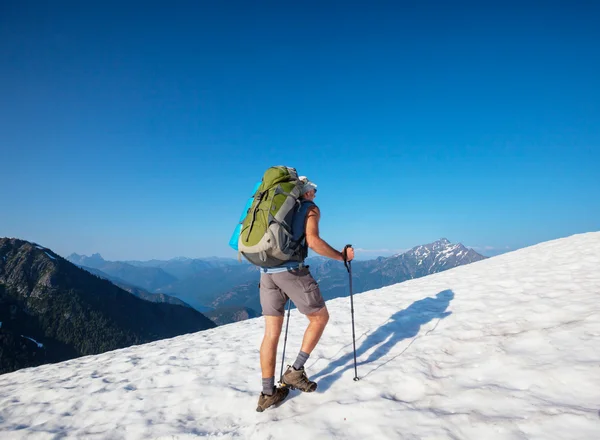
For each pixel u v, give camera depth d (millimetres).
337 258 3707
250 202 3766
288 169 3760
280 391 3744
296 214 3475
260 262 3463
